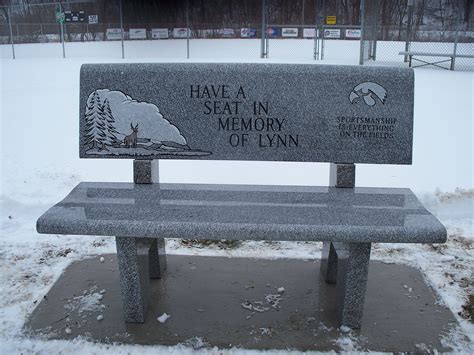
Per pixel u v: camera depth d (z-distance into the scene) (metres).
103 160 5.88
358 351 2.86
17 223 4.40
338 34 20.53
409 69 3.23
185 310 3.23
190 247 4.09
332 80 3.24
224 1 22.91
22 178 5.23
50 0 23.48
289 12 23.05
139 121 3.32
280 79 3.26
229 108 3.29
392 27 19.47
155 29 22.31
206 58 17.33
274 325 3.09
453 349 2.89
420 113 8.07
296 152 3.30
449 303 3.33
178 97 3.29
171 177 5.34
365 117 3.25
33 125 7.53
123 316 3.16
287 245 4.12
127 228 2.71
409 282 3.58
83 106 3.33
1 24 21.98
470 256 3.92
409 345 2.91
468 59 15.38
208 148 3.33
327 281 3.56
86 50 20.23
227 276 3.66
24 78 12.28
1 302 3.33
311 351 2.86
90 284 3.54
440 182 5.12
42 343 2.93
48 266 3.79
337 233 2.66
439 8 17.67
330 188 3.30
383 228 2.66
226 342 2.93
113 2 22.12
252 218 2.79
